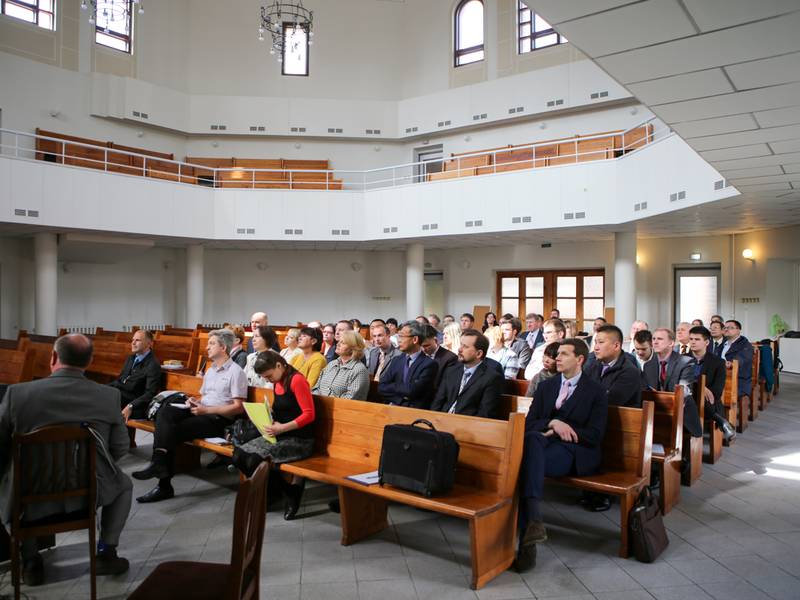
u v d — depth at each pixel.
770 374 7.69
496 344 6.05
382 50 16.30
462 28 15.55
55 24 13.38
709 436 5.11
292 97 15.89
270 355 3.83
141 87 14.37
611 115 13.47
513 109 14.30
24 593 2.76
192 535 3.44
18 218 10.45
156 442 4.09
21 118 12.75
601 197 10.70
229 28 15.88
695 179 8.41
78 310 14.07
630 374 4.07
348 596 2.73
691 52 3.70
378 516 3.51
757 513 3.86
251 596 2.14
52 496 2.60
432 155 15.96
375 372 5.95
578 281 14.35
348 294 16.38
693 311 13.16
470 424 3.28
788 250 11.16
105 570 2.95
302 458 3.76
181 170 14.55
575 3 3.15
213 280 15.99
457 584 2.87
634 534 3.14
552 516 3.82
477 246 15.03
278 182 13.48
